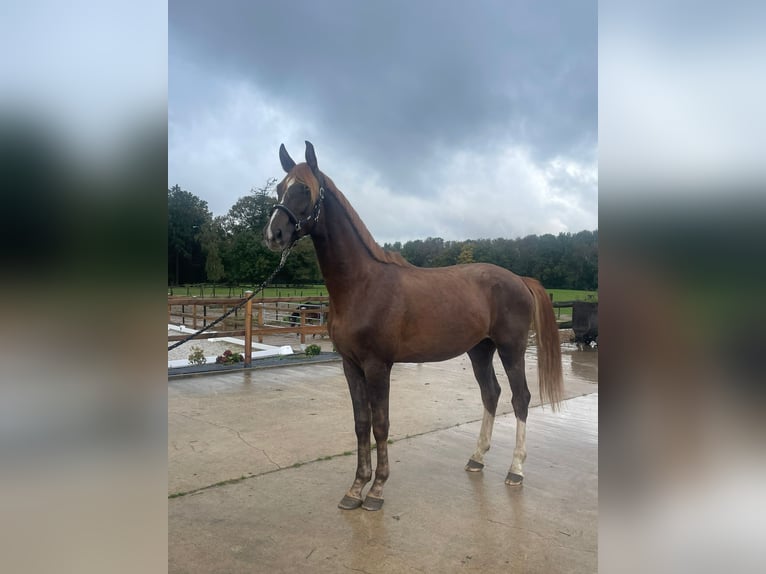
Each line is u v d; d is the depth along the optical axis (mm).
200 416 4137
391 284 2578
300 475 2895
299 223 2340
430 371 6633
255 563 1985
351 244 2531
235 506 2494
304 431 3723
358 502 2496
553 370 3115
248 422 3959
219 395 4949
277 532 2238
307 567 1960
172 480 2803
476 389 5383
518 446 2869
